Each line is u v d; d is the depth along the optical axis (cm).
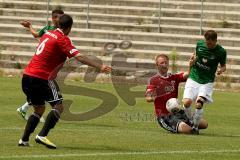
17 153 2288
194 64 3073
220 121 3606
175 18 6456
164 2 6669
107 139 2709
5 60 5944
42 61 2409
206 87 3045
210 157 2328
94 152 2358
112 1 6731
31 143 2512
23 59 5962
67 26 2428
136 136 2828
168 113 3008
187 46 5978
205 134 3022
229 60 5753
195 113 2986
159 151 2422
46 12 6638
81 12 6675
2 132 2834
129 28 6378
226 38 6103
